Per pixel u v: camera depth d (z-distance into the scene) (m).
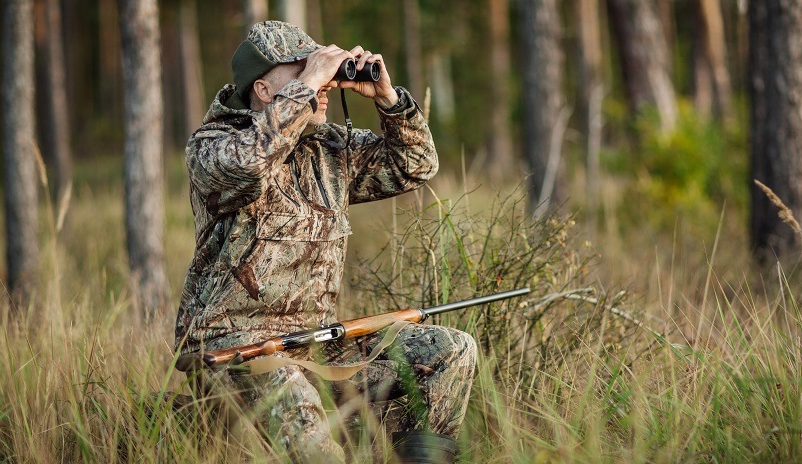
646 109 9.87
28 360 3.71
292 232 3.02
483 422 3.39
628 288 4.09
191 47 21.66
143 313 4.98
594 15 16.42
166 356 3.82
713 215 8.48
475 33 21.98
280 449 2.77
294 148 3.11
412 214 3.88
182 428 3.16
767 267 5.52
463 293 3.82
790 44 5.71
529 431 3.08
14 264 7.27
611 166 9.45
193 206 3.11
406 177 3.40
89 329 4.03
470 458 3.11
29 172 7.28
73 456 3.25
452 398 3.05
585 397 2.98
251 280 2.98
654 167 8.99
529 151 9.93
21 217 7.25
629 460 2.81
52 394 3.46
